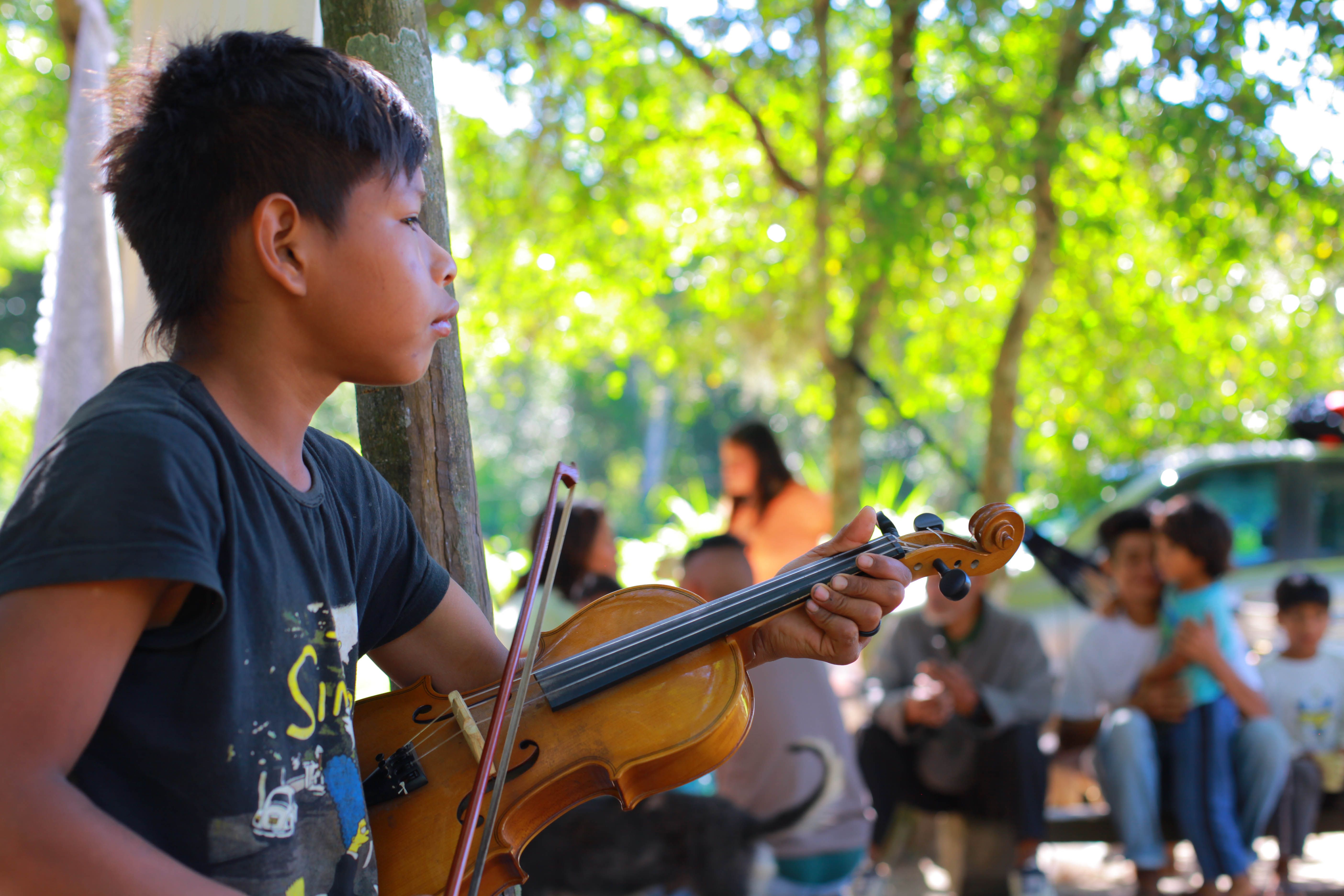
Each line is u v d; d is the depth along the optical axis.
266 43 1.05
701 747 1.31
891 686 3.98
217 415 0.99
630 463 29.50
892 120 5.46
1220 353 6.67
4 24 6.00
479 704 1.34
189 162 1.01
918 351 7.48
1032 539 4.36
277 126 1.01
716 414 28.41
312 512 1.07
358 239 1.04
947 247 5.43
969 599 3.85
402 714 1.33
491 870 1.25
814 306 6.25
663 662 1.35
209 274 1.03
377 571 1.26
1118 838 4.02
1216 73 4.61
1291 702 4.15
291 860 0.99
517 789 1.27
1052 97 5.15
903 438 20.56
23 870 0.81
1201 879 3.88
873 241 5.18
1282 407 6.86
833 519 6.03
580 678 1.34
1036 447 7.43
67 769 0.84
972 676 3.85
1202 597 3.97
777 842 3.04
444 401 1.62
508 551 9.52
